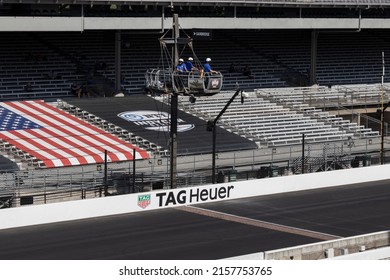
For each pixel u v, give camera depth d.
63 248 41.12
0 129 60.22
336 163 63.22
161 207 50.44
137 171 56.50
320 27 78.94
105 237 43.44
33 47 75.19
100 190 51.53
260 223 47.38
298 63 86.25
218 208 51.00
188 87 50.03
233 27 73.94
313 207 51.88
